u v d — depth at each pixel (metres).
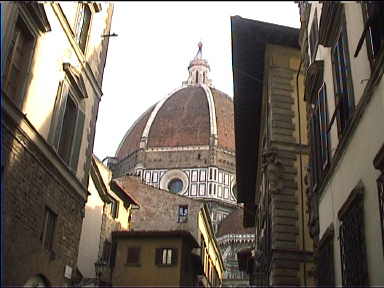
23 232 14.38
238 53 26.77
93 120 20.78
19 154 14.18
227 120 114.56
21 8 14.03
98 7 20.69
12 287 13.60
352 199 11.97
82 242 31.78
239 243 86.75
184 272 21.09
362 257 11.41
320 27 15.41
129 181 51.06
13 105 13.54
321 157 16.11
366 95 11.43
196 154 107.62
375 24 11.01
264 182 28.17
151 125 115.06
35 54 15.30
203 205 49.38
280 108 24.30
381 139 10.57
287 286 21.38
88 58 20.02
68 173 17.70
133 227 48.06
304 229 22.36
